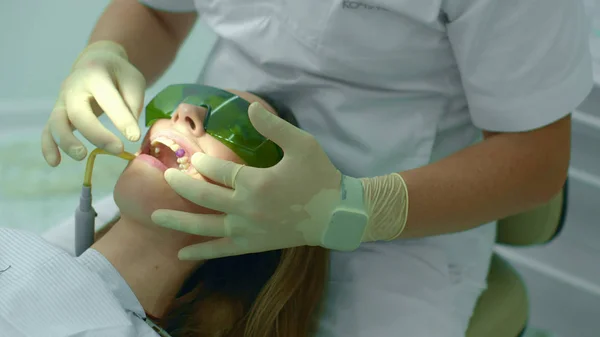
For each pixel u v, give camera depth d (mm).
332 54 1131
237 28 1222
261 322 1115
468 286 1316
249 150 1067
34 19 2486
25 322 940
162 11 1471
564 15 1040
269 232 1015
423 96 1200
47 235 1355
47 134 1113
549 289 1979
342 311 1212
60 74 2516
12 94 2451
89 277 1004
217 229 1013
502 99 1087
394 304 1205
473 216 1098
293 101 1237
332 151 1215
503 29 1042
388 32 1107
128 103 1160
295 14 1125
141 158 1059
